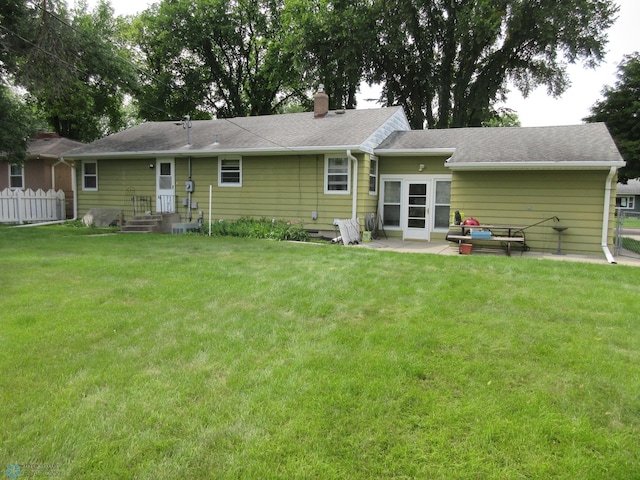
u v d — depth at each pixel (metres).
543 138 11.04
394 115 14.25
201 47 28.11
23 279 5.73
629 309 4.60
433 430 2.37
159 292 5.14
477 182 10.30
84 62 13.97
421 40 23.38
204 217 13.95
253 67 30.88
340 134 12.45
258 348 3.45
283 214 12.88
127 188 15.05
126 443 2.21
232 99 30.75
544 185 9.78
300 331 3.86
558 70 23.83
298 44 23.48
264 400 2.63
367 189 12.05
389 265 7.14
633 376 3.03
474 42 22.23
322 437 2.29
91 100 24.62
